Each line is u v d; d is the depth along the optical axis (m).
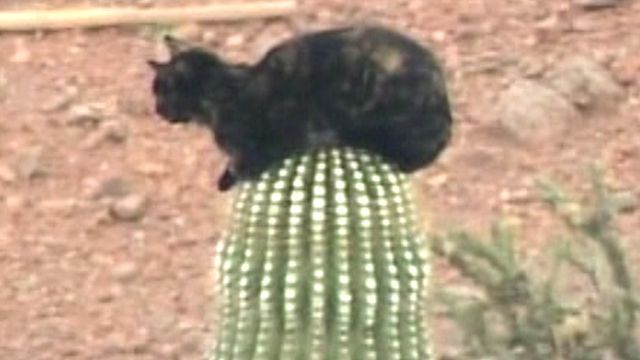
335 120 5.02
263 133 5.02
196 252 9.96
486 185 10.27
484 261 7.25
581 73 10.80
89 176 10.41
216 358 5.13
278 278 5.02
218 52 11.09
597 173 7.68
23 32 11.28
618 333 7.09
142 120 10.77
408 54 5.04
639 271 9.13
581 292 8.44
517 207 10.09
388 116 5.02
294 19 11.27
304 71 4.98
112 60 11.12
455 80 10.84
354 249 5.02
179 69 5.02
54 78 11.02
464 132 10.55
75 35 11.28
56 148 10.60
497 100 10.70
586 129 10.62
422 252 5.18
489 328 7.20
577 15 11.24
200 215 10.19
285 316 5.00
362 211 5.02
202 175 10.42
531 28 11.16
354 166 5.05
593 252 7.30
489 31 11.16
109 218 10.17
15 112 10.82
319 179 5.03
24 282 9.79
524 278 7.17
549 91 10.72
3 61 11.16
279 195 5.03
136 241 10.05
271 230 5.03
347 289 4.99
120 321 9.54
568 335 7.09
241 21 11.30
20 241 10.05
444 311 8.17
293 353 4.99
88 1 11.48
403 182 5.14
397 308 5.04
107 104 10.83
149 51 11.16
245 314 5.04
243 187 5.11
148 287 9.77
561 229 9.79
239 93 5.01
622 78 10.86
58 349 9.38
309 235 5.01
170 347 9.36
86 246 10.02
